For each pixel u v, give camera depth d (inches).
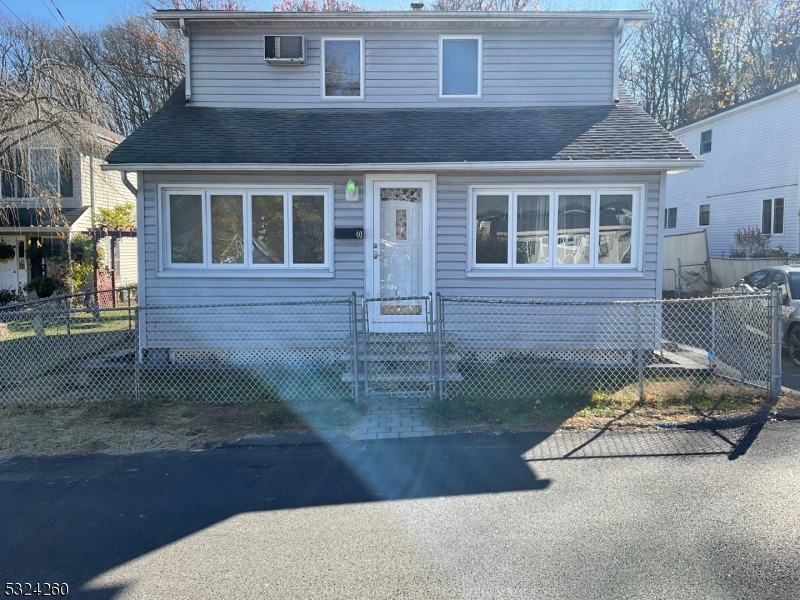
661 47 1320.1
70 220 674.2
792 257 636.7
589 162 302.7
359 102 372.2
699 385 277.4
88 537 141.8
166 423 232.5
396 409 249.3
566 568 124.5
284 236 330.0
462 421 231.6
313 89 371.9
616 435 215.5
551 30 370.0
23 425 230.2
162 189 323.0
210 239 327.6
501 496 163.3
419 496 164.6
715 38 1217.4
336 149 322.0
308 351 331.6
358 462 192.7
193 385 287.0
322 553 132.4
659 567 124.4
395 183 326.6
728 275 713.0
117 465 191.8
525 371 306.8
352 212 328.2
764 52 1191.6
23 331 498.9
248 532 143.4
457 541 137.3
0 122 505.4
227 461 195.0
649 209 321.1
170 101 379.9
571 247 328.2
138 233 322.3
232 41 368.5
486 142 327.3
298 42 365.1
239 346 330.0
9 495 168.2
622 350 329.4
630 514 149.9
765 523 143.9
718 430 219.8
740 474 176.1
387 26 366.9
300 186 325.7
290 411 245.0
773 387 253.0
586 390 269.4
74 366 326.3
